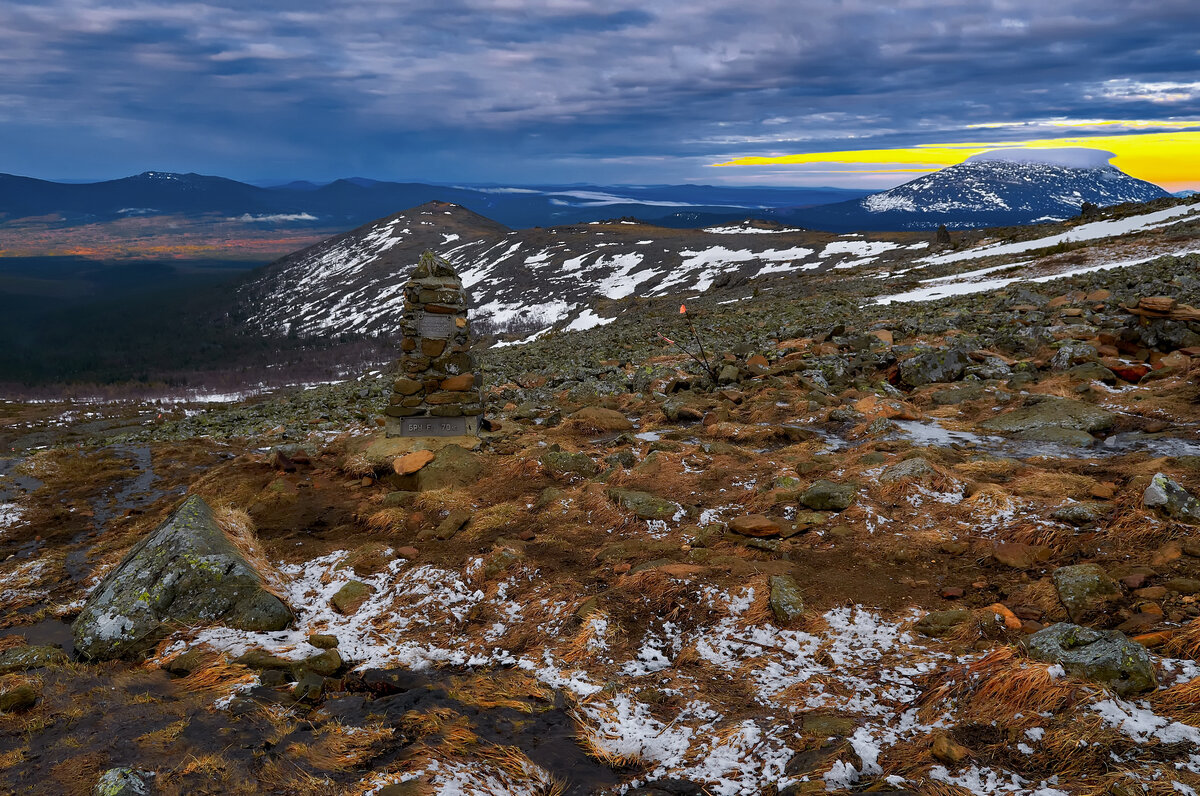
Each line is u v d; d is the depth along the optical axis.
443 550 7.28
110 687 4.67
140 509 9.77
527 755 3.94
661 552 6.61
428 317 11.27
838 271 62.06
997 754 3.52
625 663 4.99
